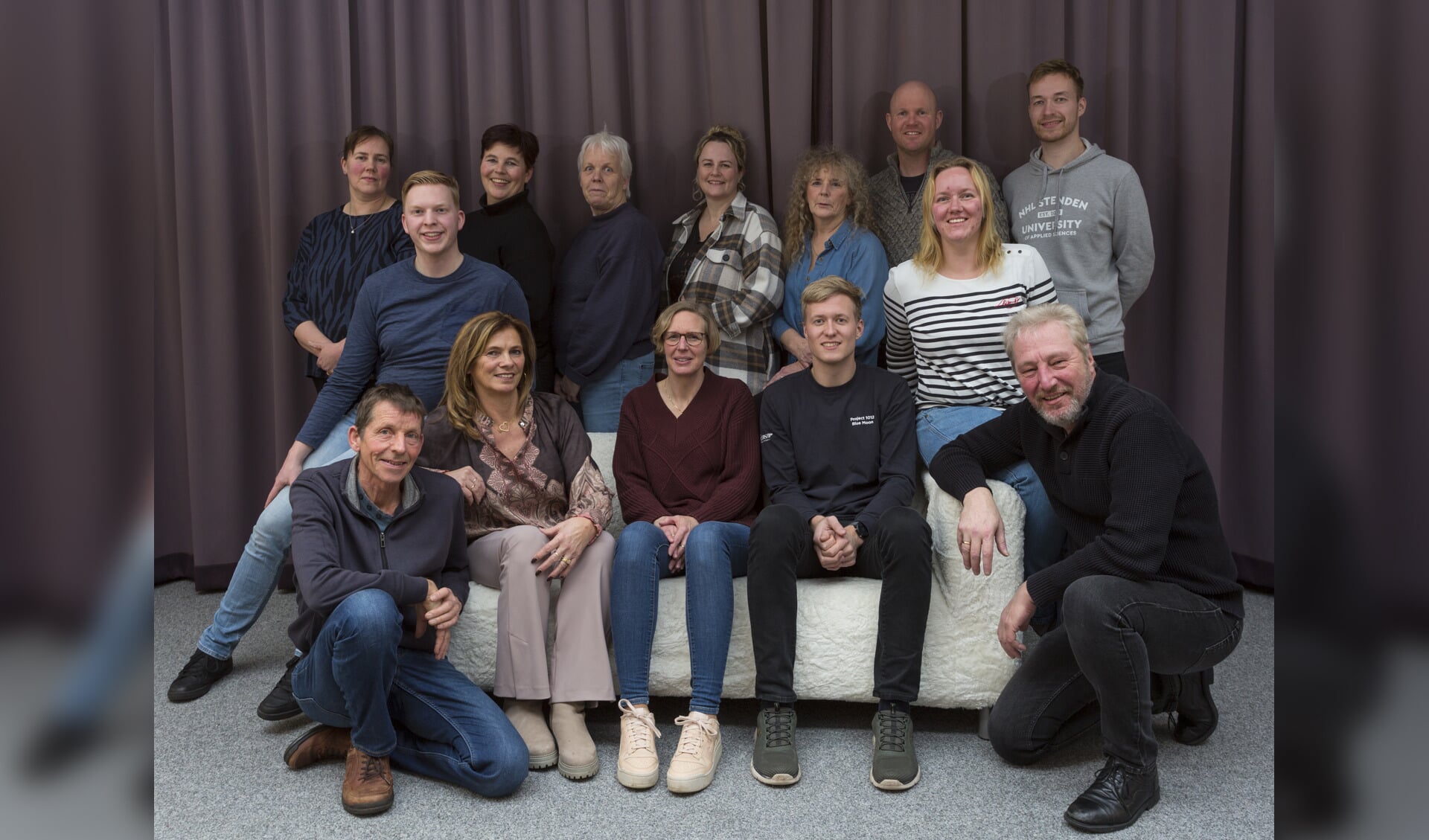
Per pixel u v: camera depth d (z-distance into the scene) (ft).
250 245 11.37
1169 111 10.35
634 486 8.09
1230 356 10.57
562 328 10.11
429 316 8.45
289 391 11.18
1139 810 6.08
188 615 10.38
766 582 6.93
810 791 6.60
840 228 9.51
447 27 10.96
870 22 10.37
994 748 7.00
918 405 8.65
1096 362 9.36
